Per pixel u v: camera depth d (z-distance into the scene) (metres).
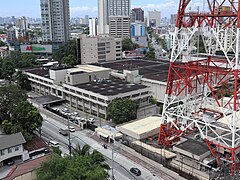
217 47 51.84
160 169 52.53
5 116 71.69
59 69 102.00
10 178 42.56
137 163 55.06
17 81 114.00
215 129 52.81
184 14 49.12
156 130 62.22
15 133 57.91
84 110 87.94
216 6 48.78
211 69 48.00
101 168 42.00
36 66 131.50
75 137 67.19
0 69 127.88
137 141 59.31
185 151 49.19
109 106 74.69
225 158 48.41
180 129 54.09
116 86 89.94
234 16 44.91
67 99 95.69
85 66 114.62
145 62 132.38
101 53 142.12
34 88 113.94
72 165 41.06
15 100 70.06
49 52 183.62
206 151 48.94
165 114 54.28
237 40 43.16
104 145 61.66
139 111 81.56
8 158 54.06
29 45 182.62
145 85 94.12
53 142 63.06
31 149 58.19
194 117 53.78
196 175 47.66
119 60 142.75
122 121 71.19
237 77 44.03
